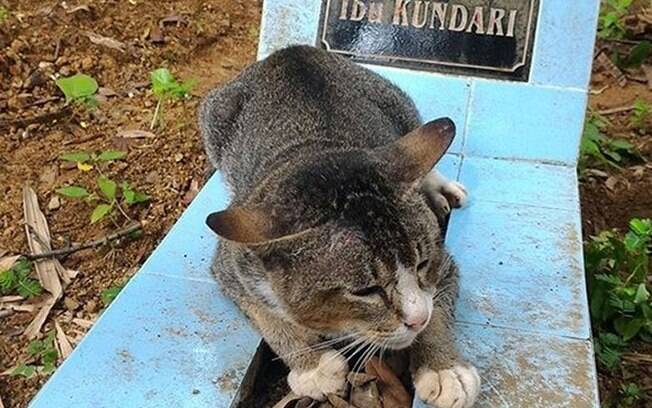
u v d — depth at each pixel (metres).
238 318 0.63
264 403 0.60
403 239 0.52
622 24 1.09
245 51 1.06
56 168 0.88
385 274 0.52
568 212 0.73
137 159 0.90
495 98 0.83
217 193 0.75
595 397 0.56
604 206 0.86
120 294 0.65
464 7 0.85
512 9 0.84
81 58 1.02
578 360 0.58
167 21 1.08
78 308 0.75
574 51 0.84
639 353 0.70
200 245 0.70
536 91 0.83
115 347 0.60
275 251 0.53
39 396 0.57
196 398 0.57
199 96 0.98
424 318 0.52
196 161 0.90
